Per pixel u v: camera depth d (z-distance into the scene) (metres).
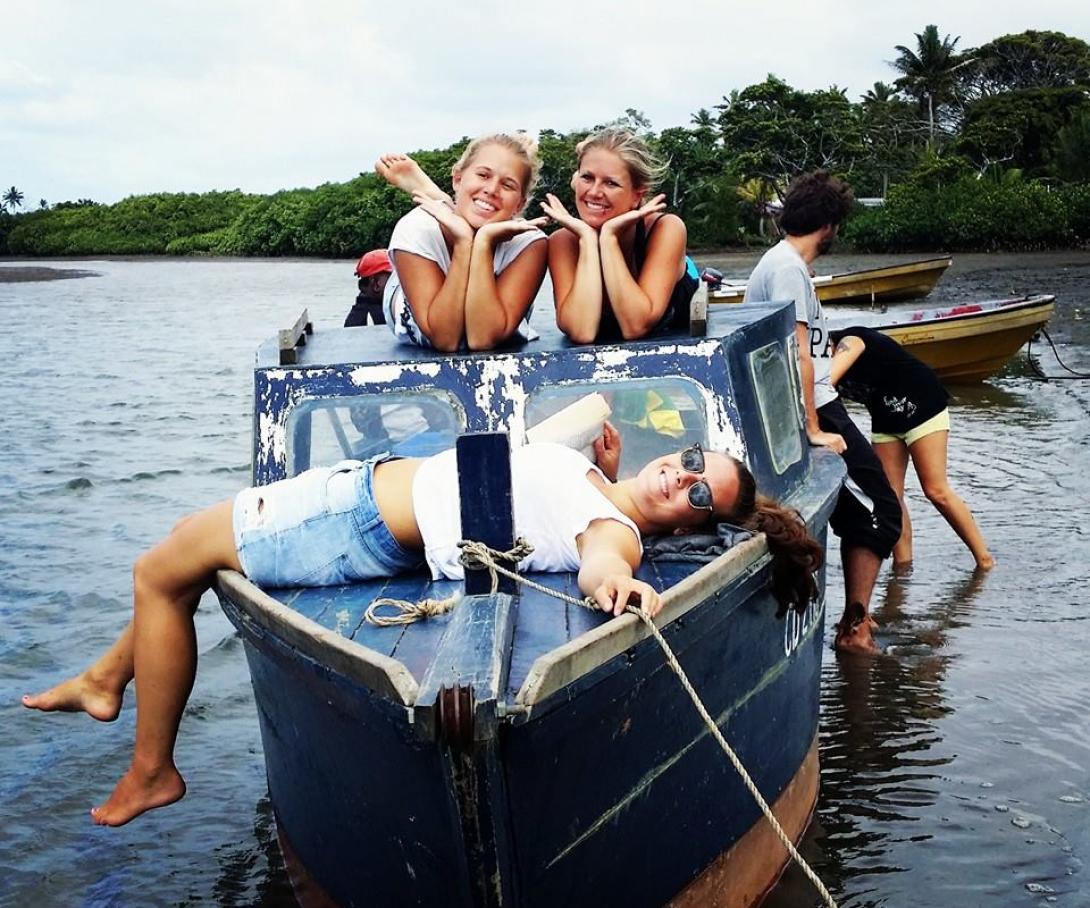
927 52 85.31
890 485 6.78
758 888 4.45
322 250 81.06
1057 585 7.77
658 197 5.07
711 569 3.67
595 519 3.88
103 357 22.61
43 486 11.38
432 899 3.44
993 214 53.53
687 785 3.85
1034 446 11.90
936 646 6.84
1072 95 75.50
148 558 4.14
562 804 3.26
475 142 4.98
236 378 19.22
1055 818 4.97
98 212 96.31
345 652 3.16
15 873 4.87
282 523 3.98
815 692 5.24
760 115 72.88
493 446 3.67
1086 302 26.56
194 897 4.69
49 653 7.10
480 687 2.92
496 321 4.92
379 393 4.79
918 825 4.97
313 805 3.93
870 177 77.06
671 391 4.78
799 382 5.83
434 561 3.92
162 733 4.34
